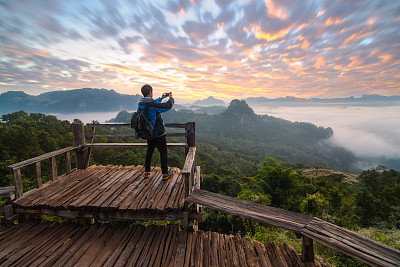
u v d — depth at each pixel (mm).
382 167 37406
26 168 22062
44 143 31688
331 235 2074
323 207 12781
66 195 3002
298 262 2291
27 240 2549
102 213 2707
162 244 2455
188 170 2598
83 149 4250
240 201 2727
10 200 2865
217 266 2189
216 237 2678
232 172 54844
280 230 6906
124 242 2518
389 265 1689
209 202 2650
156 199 2787
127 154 30516
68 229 2789
